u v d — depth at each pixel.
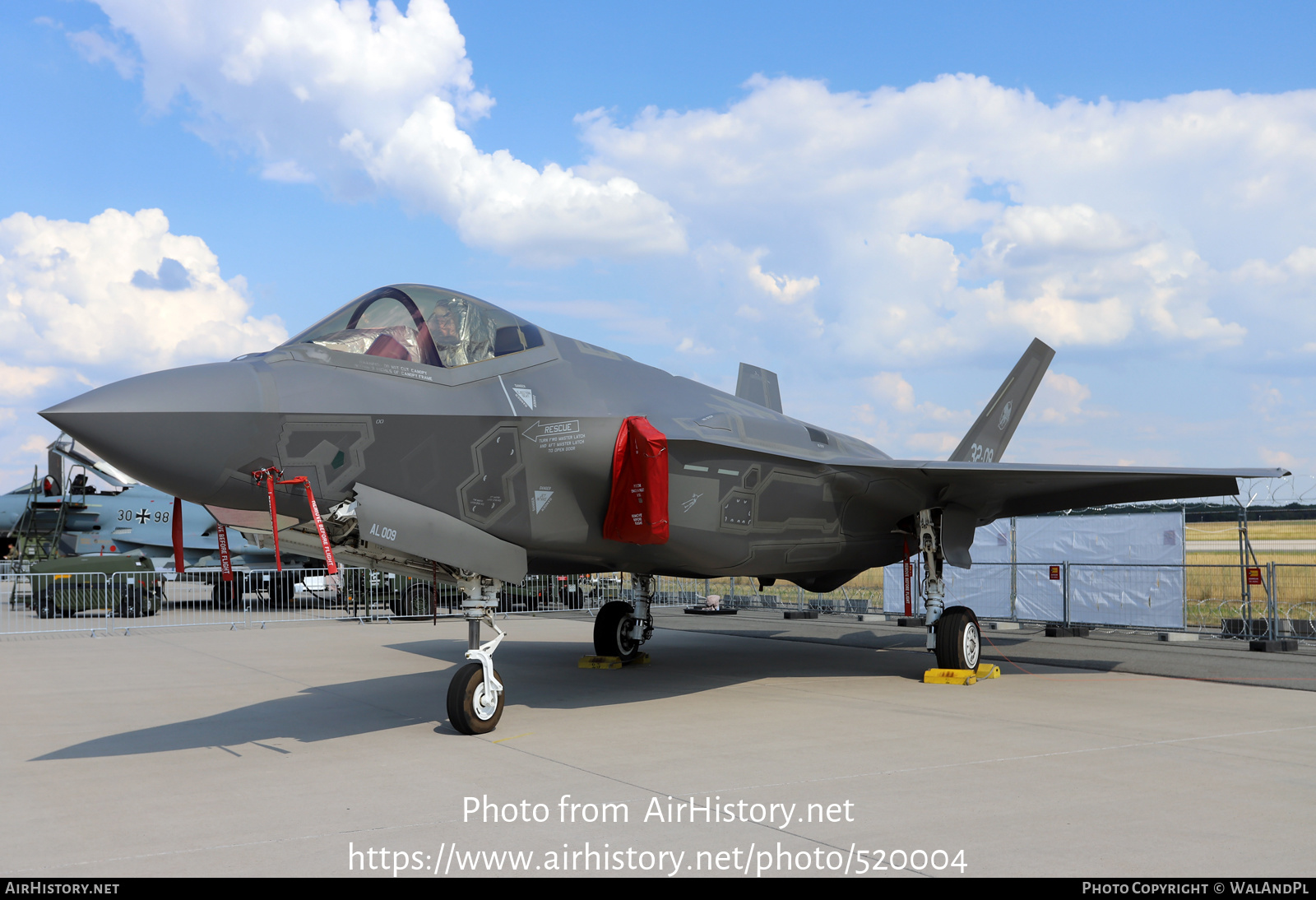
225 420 6.35
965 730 7.41
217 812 5.06
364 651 14.02
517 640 15.97
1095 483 11.12
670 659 12.91
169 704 8.99
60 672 11.53
